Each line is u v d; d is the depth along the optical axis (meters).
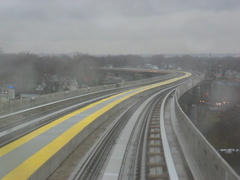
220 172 5.71
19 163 8.12
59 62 59.59
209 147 6.62
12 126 14.81
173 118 17.08
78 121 14.88
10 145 10.12
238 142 25.83
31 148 9.69
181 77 66.81
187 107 41.56
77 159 10.08
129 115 20.19
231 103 38.34
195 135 8.51
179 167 8.63
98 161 9.87
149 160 10.04
